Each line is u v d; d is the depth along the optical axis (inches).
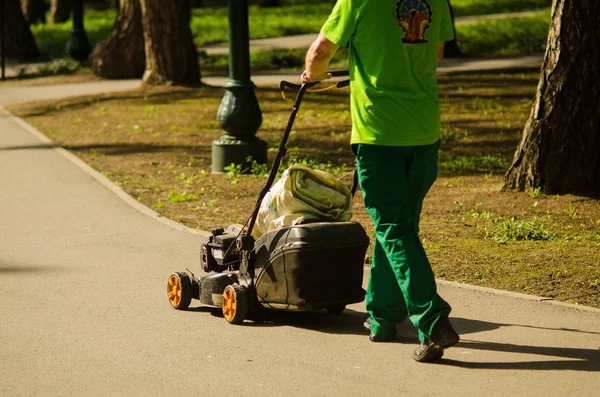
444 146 901.2
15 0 2169.0
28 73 1862.7
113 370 306.8
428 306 296.5
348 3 302.0
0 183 719.7
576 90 611.2
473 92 1307.8
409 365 304.8
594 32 604.4
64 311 381.7
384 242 305.4
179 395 281.9
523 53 1920.5
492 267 442.0
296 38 2402.8
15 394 285.7
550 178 622.2
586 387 281.9
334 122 1088.2
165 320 366.9
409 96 305.6
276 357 316.5
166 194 684.7
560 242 495.8
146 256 483.2
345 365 306.3
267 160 799.7
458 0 2997.0
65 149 916.6
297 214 346.0
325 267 335.6
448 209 594.9
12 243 518.3
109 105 1277.1
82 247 506.3
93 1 4042.8
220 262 374.9
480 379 289.7
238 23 750.5
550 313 366.3
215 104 1261.1
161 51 1439.5
